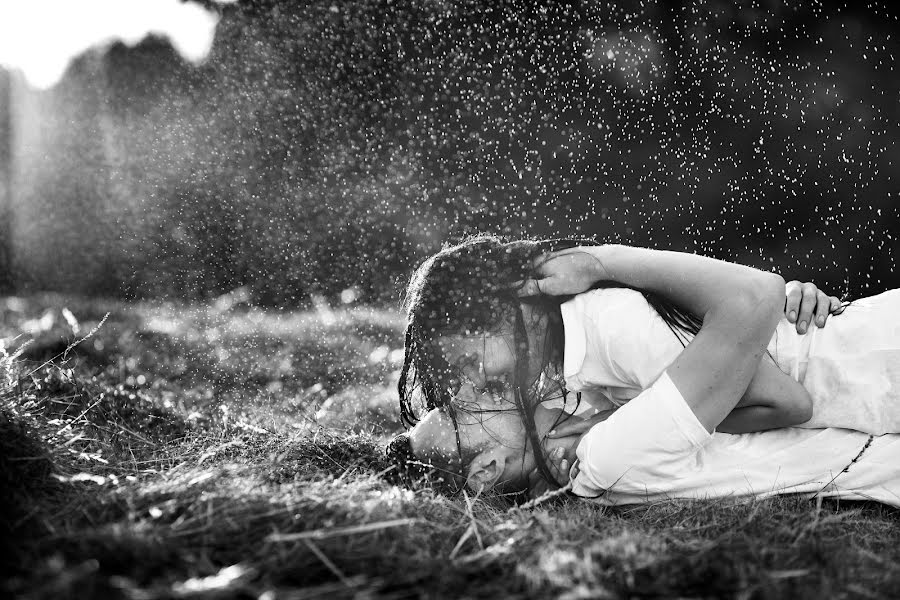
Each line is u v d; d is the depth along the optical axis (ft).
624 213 22.25
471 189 21.81
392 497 6.48
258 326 18.16
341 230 21.83
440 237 21.49
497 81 22.03
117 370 12.07
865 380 7.16
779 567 5.40
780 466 7.13
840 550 5.74
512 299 7.16
